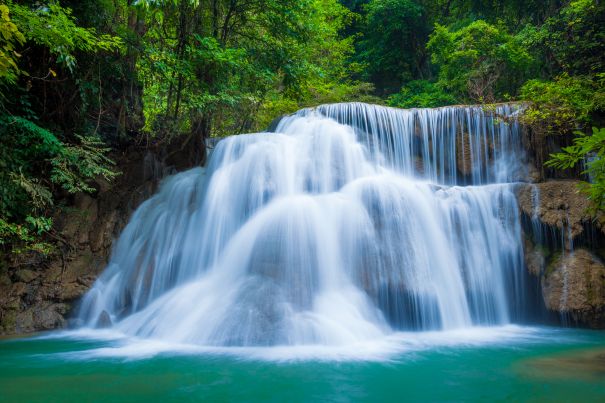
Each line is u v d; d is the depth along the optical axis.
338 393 3.97
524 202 8.84
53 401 3.81
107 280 9.13
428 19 27.22
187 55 12.54
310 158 10.12
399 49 27.17
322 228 7.78
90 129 11.35
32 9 8.62
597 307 7.63
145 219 10.16
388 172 10.71
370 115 11.30
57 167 9.81
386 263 7.54
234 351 5.71
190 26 12.49
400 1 25.81
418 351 5.75
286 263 7.21
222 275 7.85
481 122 11.22
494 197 9.05
